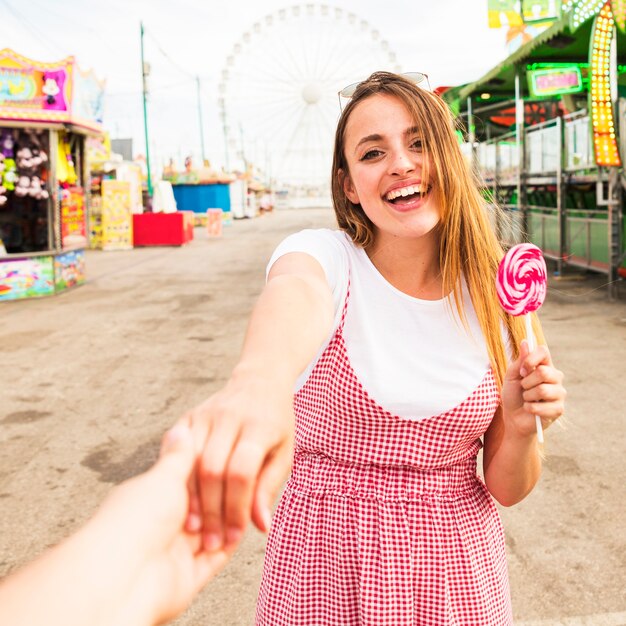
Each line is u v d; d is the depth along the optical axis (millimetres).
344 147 1225
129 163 23312
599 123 8133
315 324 684
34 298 10430
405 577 1140
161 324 7988
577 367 5480
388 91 1117
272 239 23250
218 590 2562
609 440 3883
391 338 1167
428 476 1201
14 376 5695
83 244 11820
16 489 3441
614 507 3074
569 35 10125
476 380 1188
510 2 13125
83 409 4754
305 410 1236
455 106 16406
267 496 379
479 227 1207
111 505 320
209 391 5156
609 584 2492
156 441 4102
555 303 8453
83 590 272
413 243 1179
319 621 1160
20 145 10445
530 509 3092
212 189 39000
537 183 11992
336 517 1181
